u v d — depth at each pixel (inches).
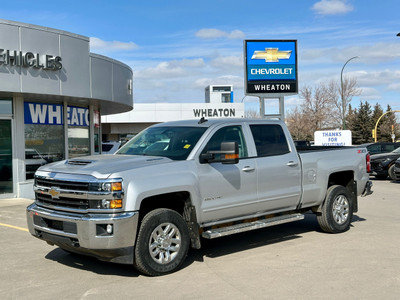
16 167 511.5
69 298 189.3
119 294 193.3
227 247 278.5
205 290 197.0
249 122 274.4
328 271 223.3
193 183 231.1
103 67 560.4
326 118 2502.5
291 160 284.2
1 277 219.1
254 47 1005.2
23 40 461.7
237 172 253.3
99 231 203.6
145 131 285.4
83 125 621.9
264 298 186.2
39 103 536.4
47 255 259.9
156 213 218.1
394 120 3191.4
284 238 302.2
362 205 458.3
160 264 218.4
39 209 229.9
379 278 211.3
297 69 1017.5
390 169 743.7
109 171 209.2
